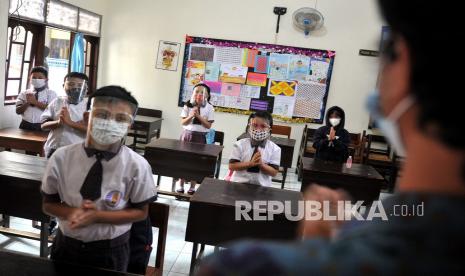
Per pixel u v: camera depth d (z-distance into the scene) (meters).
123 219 1.43
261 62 6.14
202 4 6.17
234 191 2.61
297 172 6.06
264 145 3.04
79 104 3.26
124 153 1.46
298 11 5.84
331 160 4.25
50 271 1.26
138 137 5.98
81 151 1.44
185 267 2.90
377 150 5.90
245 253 0.35
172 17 6.25
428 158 0.31
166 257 3.01
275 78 6.14
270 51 6.10
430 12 0.30
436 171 0.31
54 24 4.90
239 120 6.30
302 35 6.04
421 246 0.31
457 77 0.29
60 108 3.24
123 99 1.44
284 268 0.32
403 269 0.30
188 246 3.23
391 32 0.33
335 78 6.05
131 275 1.28
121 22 6.34
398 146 0.36
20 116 4.58
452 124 0.30
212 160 3.75
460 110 0.29
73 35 5.49
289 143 5.20
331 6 5.92
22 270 1.24
